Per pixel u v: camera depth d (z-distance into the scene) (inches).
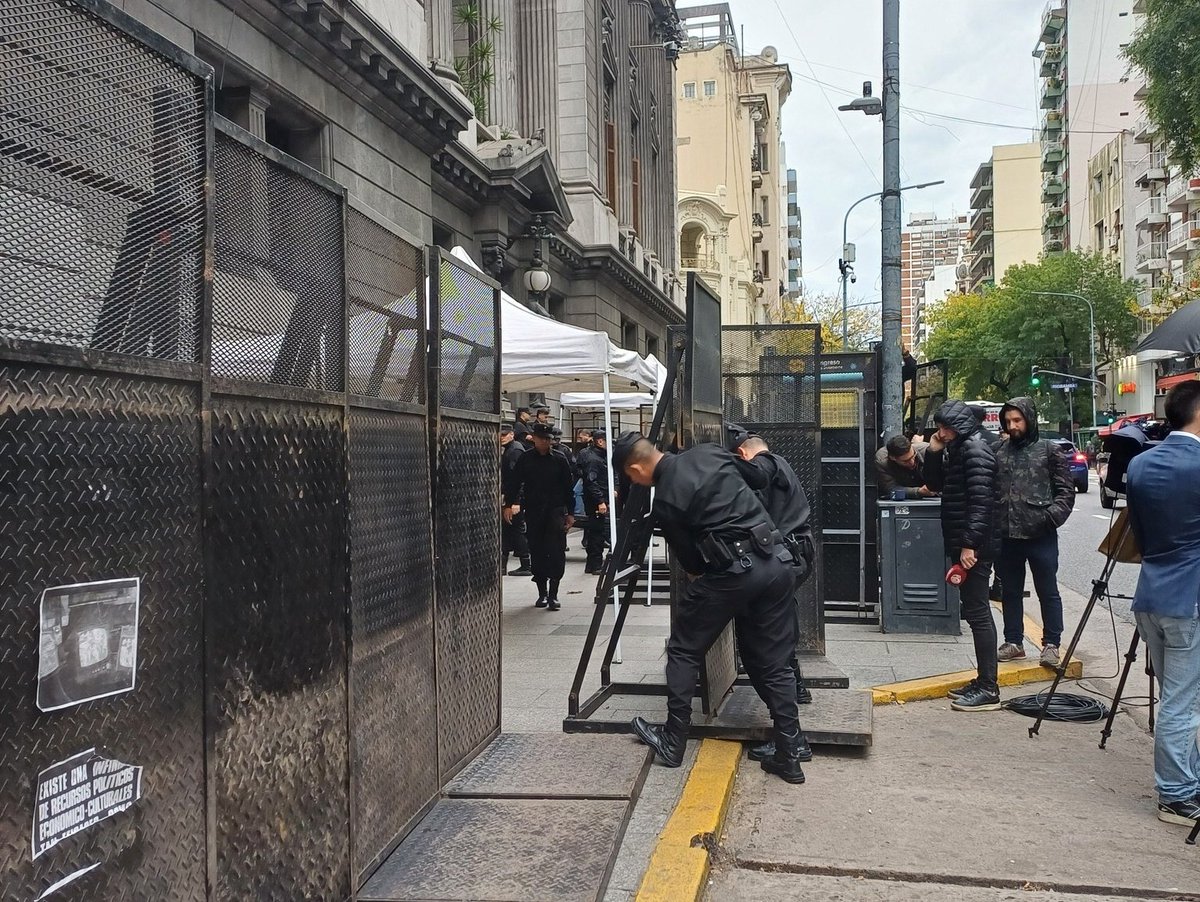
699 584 177.9
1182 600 153.3
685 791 166.2
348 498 121.6
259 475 101.1
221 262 96.3
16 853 67.7
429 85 494.9
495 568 189.8
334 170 433.4
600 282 929.5
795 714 182.7
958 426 227.3
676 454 183.5
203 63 90.1
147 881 81.2
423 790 147.8
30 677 69.2
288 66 394.0
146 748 81.6
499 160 664.4
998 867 143.5
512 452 421.4
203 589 90.0
